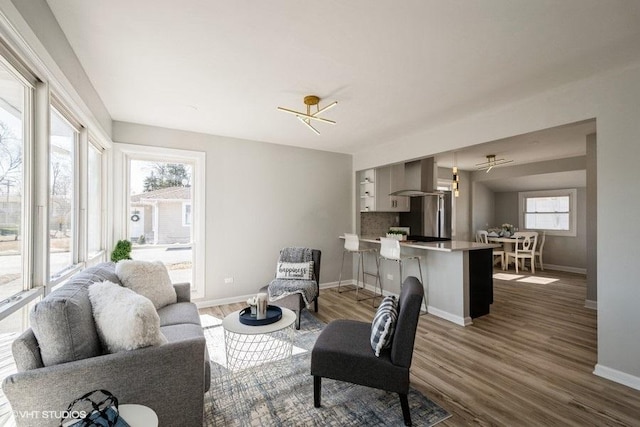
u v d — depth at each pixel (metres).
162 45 2.02
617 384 2.23
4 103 1.43
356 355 1.87
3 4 1.19
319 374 1.93
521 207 7.64
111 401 1.24
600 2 1.59
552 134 4.12
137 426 1.15
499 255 7.36
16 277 1.55
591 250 4.06
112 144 3.53
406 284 2.18
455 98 2.88
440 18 1.73
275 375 2.37
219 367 2.49
